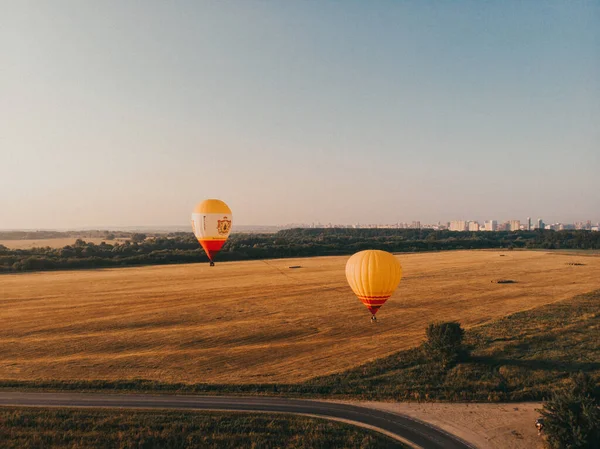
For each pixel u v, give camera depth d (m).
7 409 22.41
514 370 26.78
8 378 26.67
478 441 19.58
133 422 21.09
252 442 19.83
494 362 28.08
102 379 26.45
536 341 31.72
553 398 20.73
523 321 37.16
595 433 18.52
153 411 22.20
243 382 25.89
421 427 20.81
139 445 19.81
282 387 25.23
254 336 35.50
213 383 25.70
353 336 35.03
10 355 31.30
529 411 22.52
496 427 20.86
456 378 26.09
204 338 35.09
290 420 21.34
